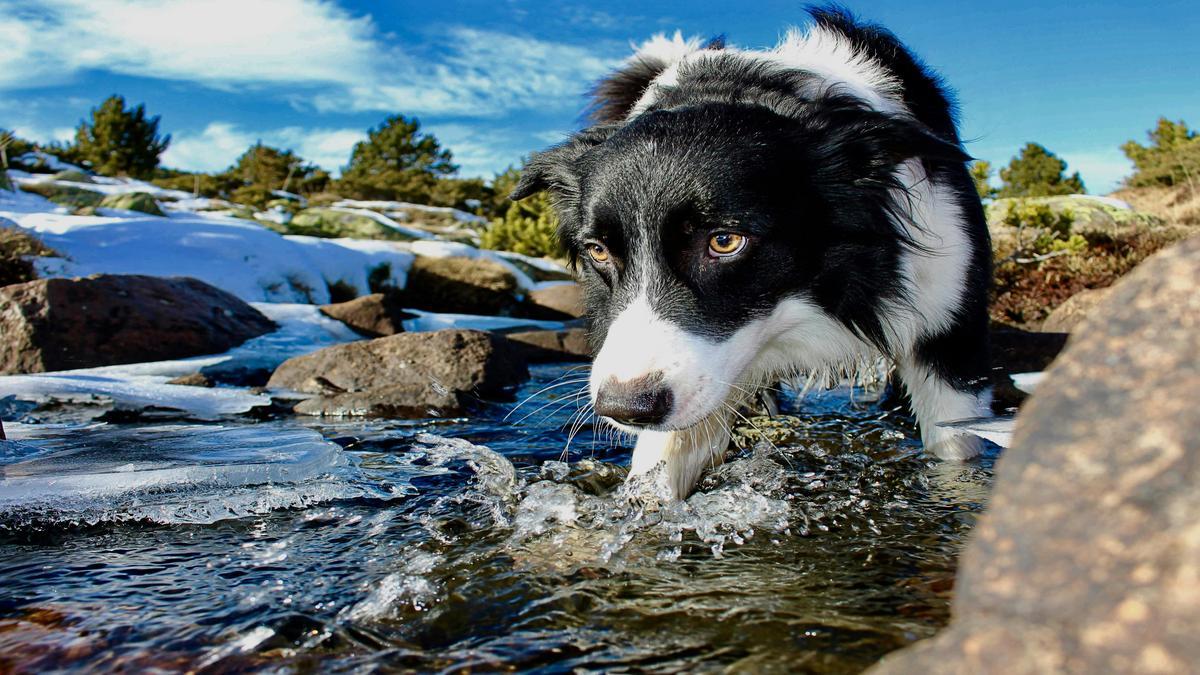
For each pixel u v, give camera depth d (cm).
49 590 32
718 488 46
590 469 50
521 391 84
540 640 26
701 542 36
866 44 56
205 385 85
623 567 33
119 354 97
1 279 129
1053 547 14
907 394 55
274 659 25
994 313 142
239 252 166
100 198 310
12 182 300
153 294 106
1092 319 17
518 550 35
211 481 44
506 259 239
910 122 45
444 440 58
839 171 46
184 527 39
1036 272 153
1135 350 16
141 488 43
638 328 41
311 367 83
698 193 41
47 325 94
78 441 54
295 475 46
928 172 50
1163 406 15
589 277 51
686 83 52
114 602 30
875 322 49
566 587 31
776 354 51
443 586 31
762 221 42
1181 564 13
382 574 33
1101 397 15
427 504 43
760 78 51
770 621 27
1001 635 14
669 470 45
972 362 51
